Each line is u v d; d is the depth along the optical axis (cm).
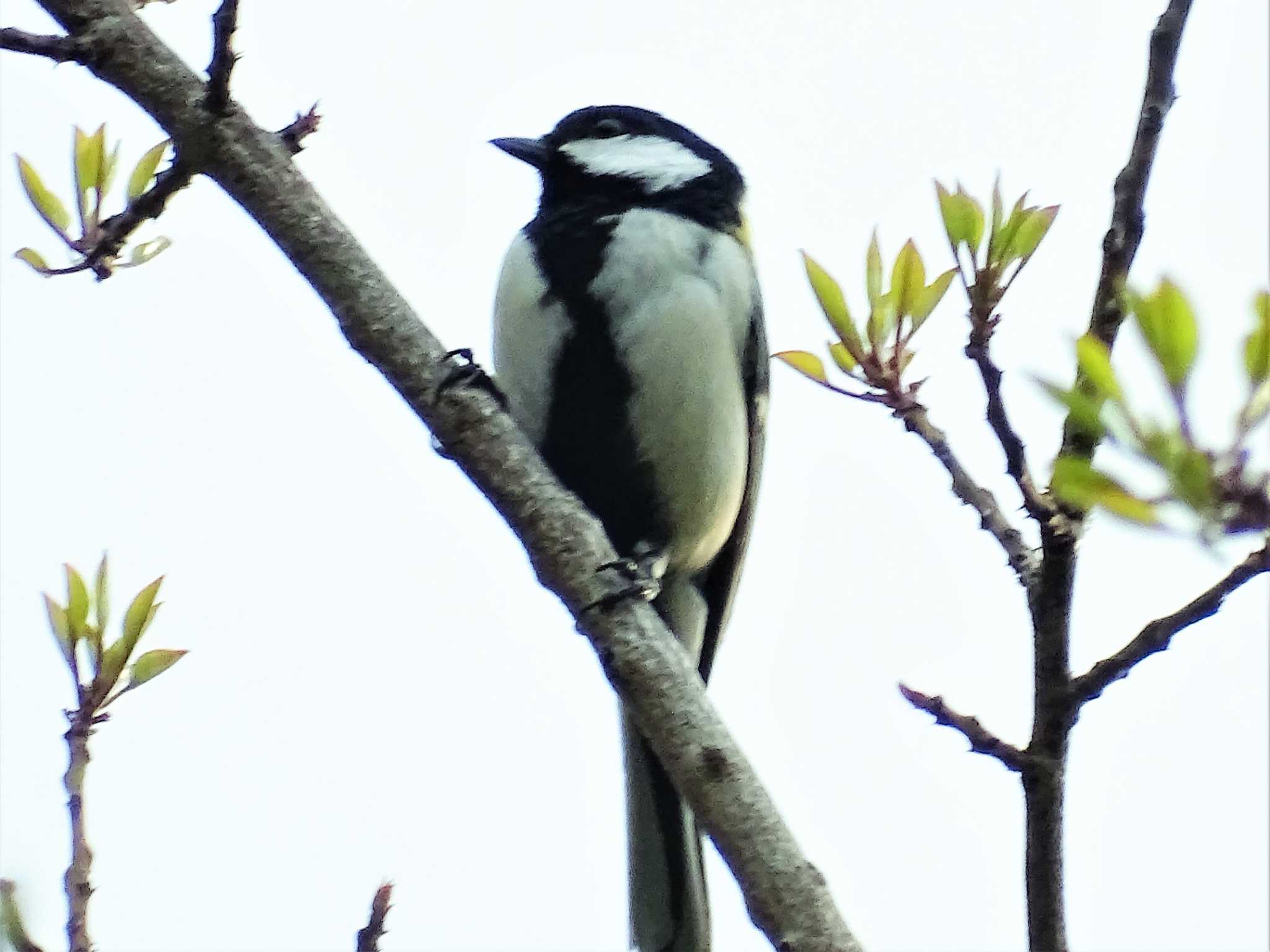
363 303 531
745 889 454
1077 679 416
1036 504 420
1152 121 420
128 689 493
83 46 511
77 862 467
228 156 523
